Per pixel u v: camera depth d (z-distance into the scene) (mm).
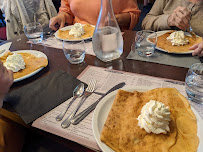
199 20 1125
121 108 467
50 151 684
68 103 553
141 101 481
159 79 625
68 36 1033
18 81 688
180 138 384
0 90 578
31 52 875
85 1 1355
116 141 383
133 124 418
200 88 500
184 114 430
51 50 931
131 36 1002
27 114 518
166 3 1245
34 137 733
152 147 368
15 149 682
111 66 741
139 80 630
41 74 729
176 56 763
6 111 543
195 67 547
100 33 733
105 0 704
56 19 1243
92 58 820
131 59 778
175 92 494
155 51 822
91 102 549
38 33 1046
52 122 485
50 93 599
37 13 2172
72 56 769
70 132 450
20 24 2031
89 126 463
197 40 839
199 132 380
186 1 1151
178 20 994
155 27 1188
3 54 879
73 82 646
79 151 417
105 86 618
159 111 397
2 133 689
